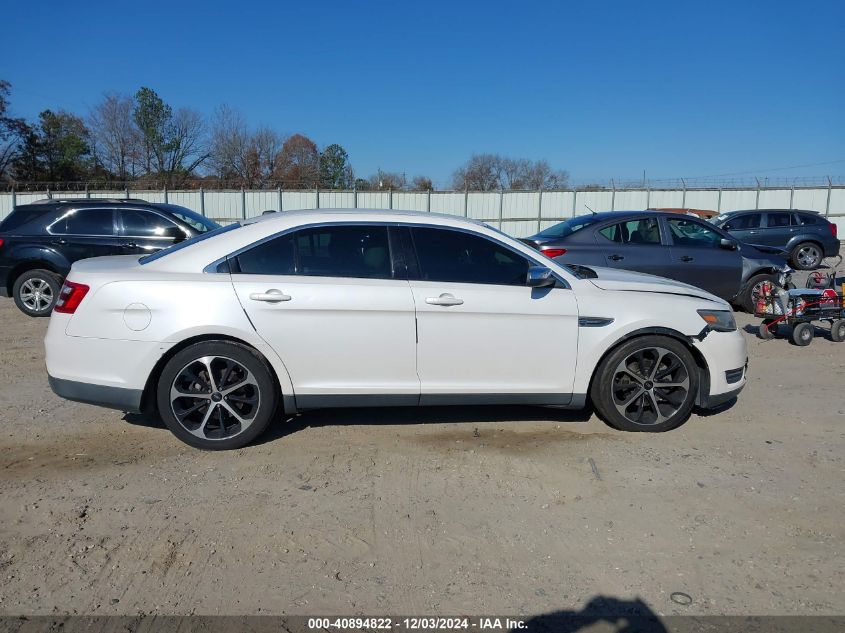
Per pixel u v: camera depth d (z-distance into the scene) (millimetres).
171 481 3979
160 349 4246
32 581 2953
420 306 4406
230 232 4508
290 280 4359
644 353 4762
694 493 3879
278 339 4316
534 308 4535
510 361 4562
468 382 4551
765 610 2812
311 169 61875
